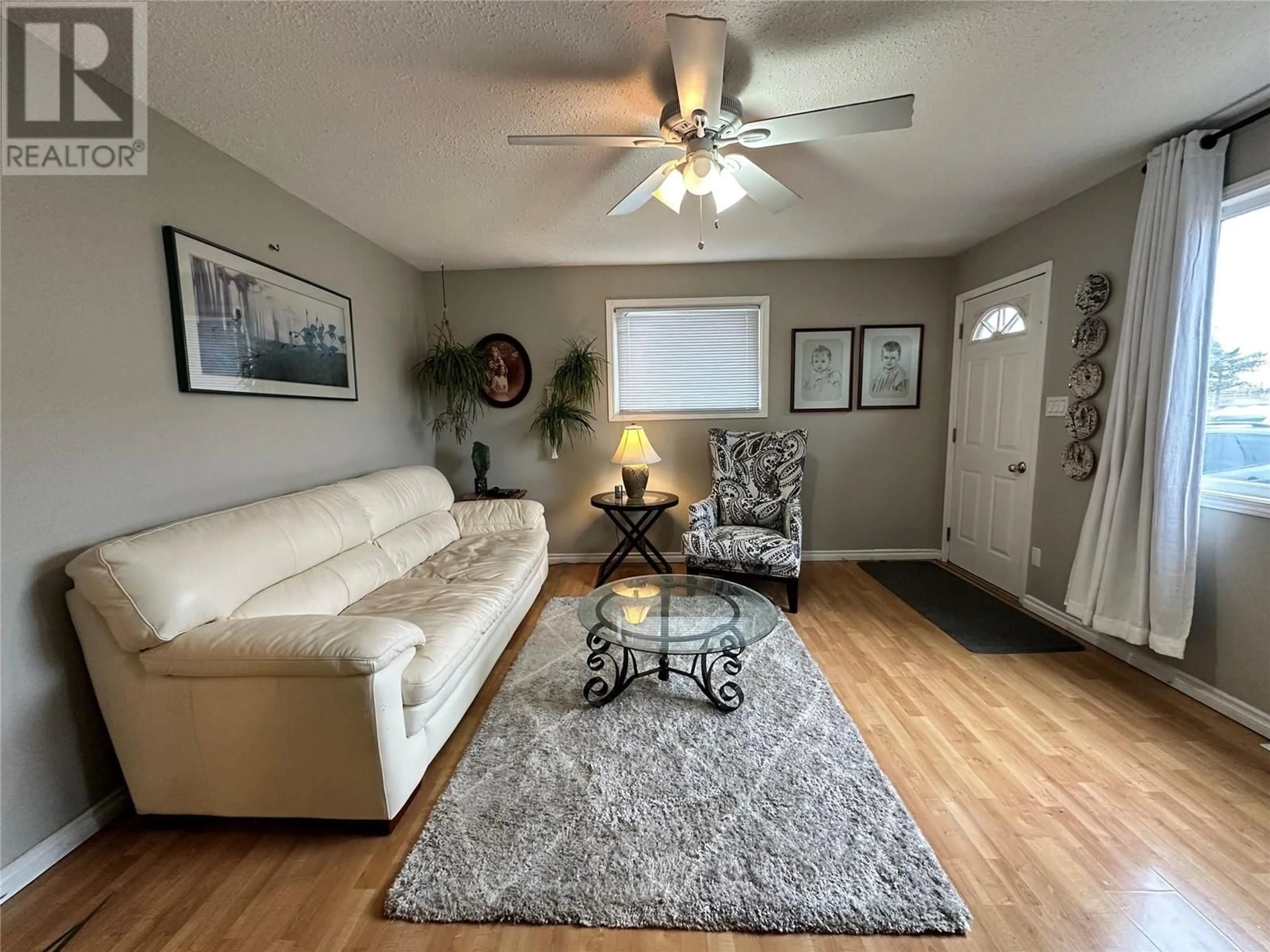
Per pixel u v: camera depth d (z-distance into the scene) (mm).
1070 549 2779
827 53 1577
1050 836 1463
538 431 4070
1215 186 1994
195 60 1528
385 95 1729
